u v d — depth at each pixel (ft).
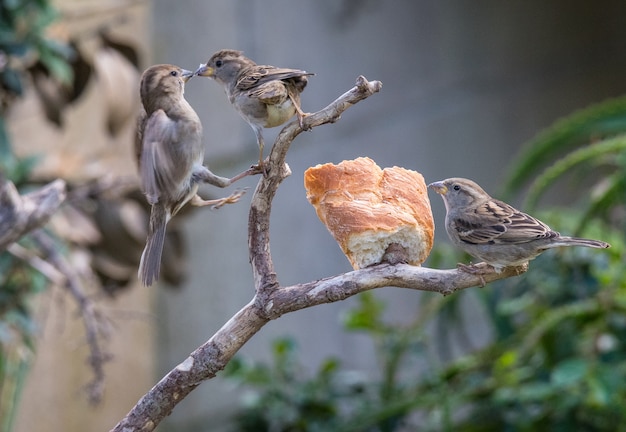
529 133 52.01
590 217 33.37
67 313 43.21
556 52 51.96
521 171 34.40
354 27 53.21
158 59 49.03
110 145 45.01
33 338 35.19
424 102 53.83
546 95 51.90
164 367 49.34
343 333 52.49
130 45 36.40
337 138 52.13
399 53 53.72
